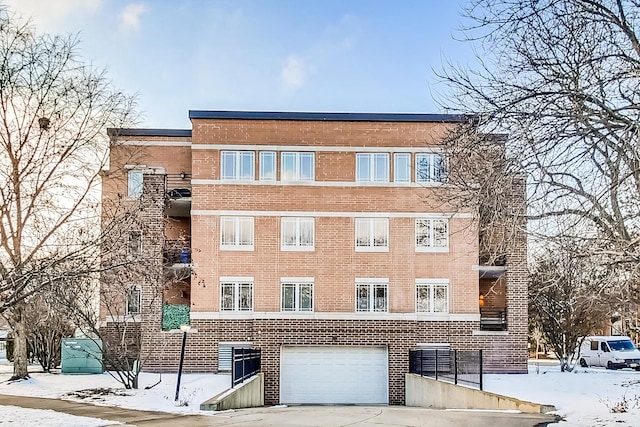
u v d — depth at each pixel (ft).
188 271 94.43
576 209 36.78
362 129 101.14
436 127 96.73
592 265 38.68
